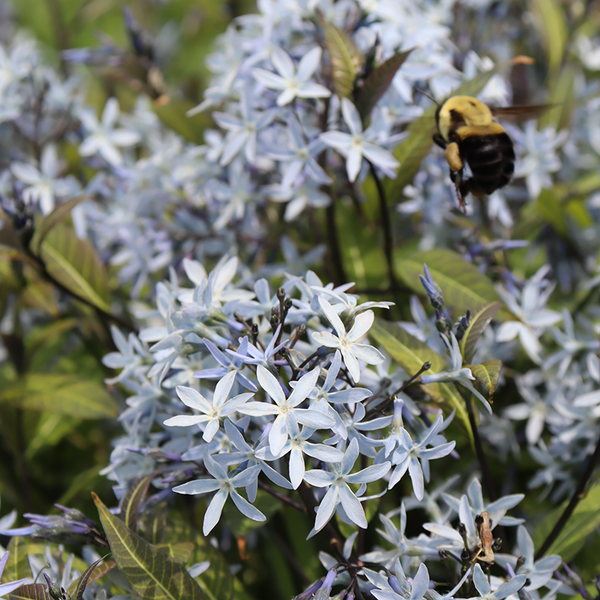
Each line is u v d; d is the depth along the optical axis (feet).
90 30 3.15
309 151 1.85
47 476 2.01
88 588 1.69
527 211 2.07
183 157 2.04
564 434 1.82
